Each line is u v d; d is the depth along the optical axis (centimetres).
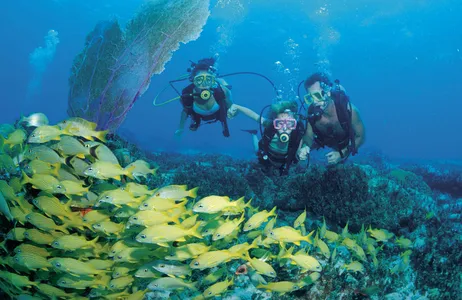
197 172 767
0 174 442
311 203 643
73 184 358
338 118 593
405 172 962
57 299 352
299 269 423
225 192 679
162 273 343
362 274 450
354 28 4978
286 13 4491
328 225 607
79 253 359
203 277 418
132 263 352
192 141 4509
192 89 699
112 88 741
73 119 434
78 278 339
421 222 594
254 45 6931
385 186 639
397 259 508
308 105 616
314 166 710
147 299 401
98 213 366
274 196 700
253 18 4759
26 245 343
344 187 618
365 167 707
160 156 1400
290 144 616
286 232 359
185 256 340
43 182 355
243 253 375
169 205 361
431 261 492
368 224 578
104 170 369
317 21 4681
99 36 740
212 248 387
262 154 646
